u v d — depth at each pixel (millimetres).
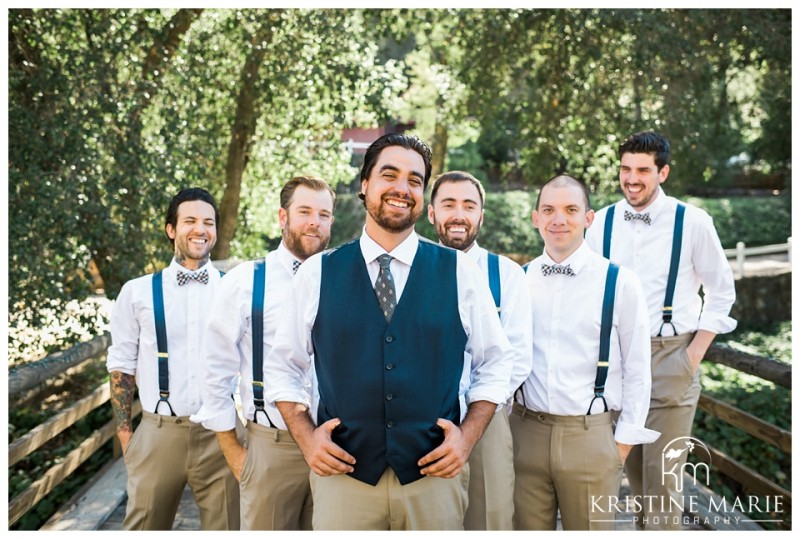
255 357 2455
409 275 2006
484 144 14781
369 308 1979
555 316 2592
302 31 6504
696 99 7633
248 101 6973
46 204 5004
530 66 7820
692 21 7441
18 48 5152
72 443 5457
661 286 3193
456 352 2002
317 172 7355
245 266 2533
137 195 5484
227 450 2535
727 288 3158
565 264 2600
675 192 8039
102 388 4344
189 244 2781
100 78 5332
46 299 5281
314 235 2525
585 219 2619
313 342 2031
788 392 6441
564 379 2549
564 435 2541
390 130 14211
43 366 3434
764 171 19641
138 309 2752
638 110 7523
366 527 1992
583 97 7762
